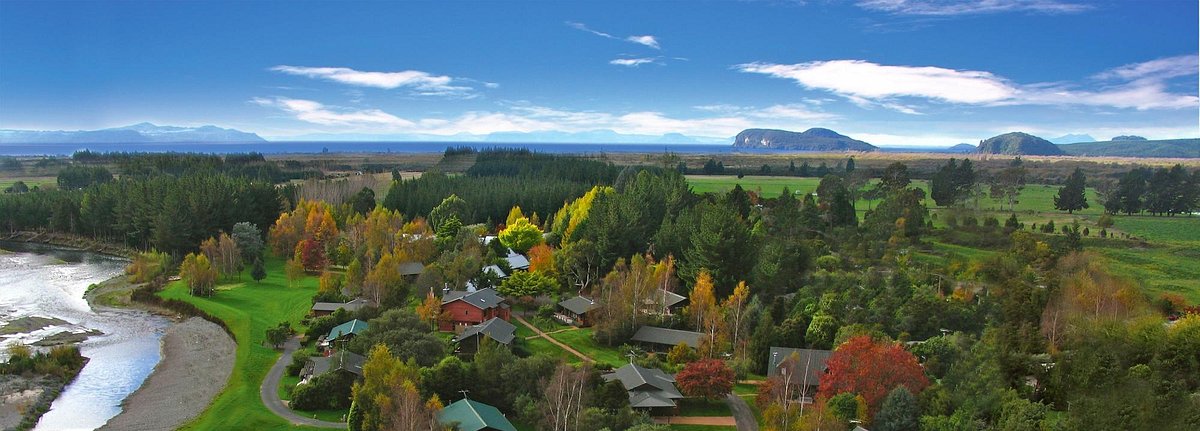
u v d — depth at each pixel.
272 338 102.06
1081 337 74.50
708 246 117.62
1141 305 89.00
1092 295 90.62
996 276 108.31
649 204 156.00
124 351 104.44
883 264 121.56
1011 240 128.38
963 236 136.75
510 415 74.75
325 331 103.62
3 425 75.81
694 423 74.00
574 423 67.62
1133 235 130.50
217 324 118.19
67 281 153.12
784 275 114.25
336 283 127.31
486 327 94.56
